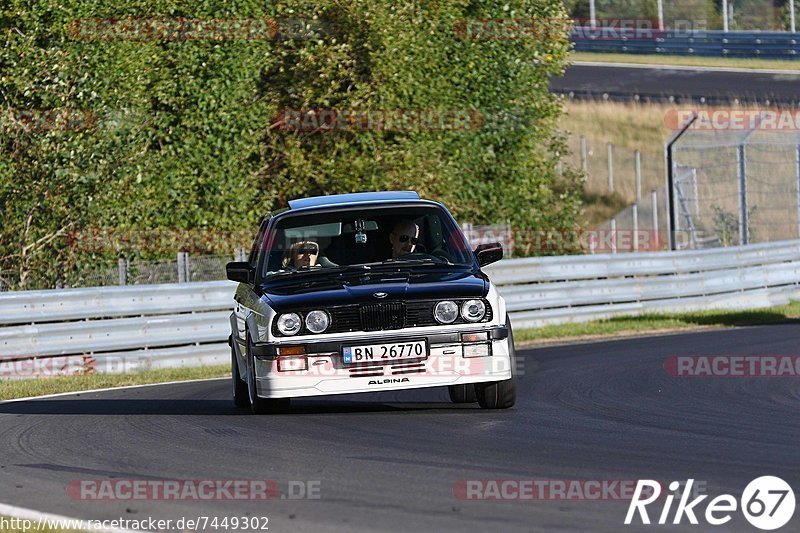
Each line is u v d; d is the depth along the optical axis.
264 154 86.38
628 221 129.25
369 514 20.38
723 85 168.88
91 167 69.31
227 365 58.50
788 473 22.89
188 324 58.72
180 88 78.81
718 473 23.06
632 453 25.69
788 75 174.12
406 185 84.69
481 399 33.12
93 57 73.44
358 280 32.78
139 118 73.38
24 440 31.67
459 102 90.25
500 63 92.25
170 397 42.38
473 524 19.36
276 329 31.48
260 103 81.56
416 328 31.44
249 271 35.56
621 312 75.81
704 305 80.44
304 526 19.73
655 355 51.22
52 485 24.59
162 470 25.77
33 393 45.78
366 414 33.50
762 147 137.88
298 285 33.00
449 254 34.66
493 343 31.84
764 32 186.88
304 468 25.11
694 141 143.88
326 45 85.00
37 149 68.69
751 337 59.12
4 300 53.34
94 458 27.89
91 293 56.09
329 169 84.31
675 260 79.06
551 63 96.69
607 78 177.38
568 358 52.00
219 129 79.19
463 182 90.12
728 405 34.31
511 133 93.06
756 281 84.12
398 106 86.25
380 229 35.31
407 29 86.56
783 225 122.00
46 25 73.19
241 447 28.39
